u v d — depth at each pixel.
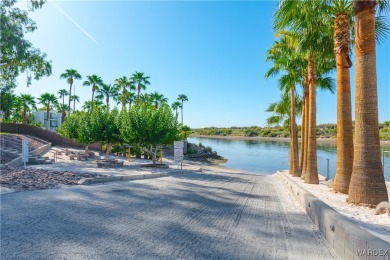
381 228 5.20
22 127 41.19
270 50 19.30
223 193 10.29
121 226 5.35
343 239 4.09
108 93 66.12
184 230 5.23
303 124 18.44
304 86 18.00
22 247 4.13
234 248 4.37
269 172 33.50
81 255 3.90
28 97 68.50
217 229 5.38
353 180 7.64
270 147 87.19
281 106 24.22
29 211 6.25
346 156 10.16
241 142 120.38
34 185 9.62
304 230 5.52
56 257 3.81
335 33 10.29
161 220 5.89
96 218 5.87
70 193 8.72
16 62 22.05
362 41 7.50
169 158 39.69
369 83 7.46
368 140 7.44
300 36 12.52
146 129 20.72
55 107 79.38
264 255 4.14
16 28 21.30
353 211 6.74
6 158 17.12
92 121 24.84
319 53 12.16
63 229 5.05
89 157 26.61
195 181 14.33
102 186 10.59
